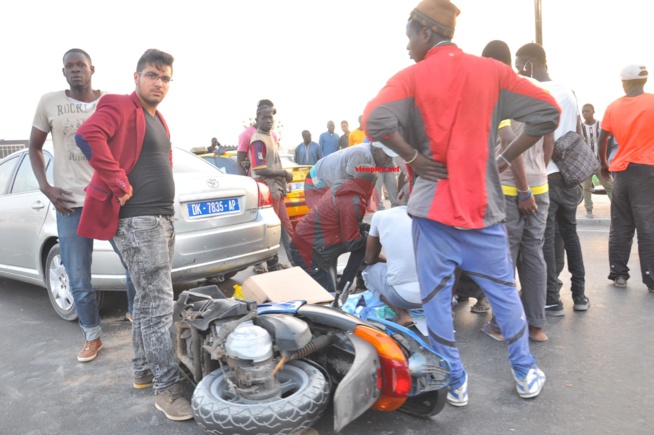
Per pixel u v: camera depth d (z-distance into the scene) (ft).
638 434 8.29
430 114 8.21
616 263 16.06
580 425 8.62
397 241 11.39
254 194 16.24
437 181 8.47
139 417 9.64
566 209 13.42
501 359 11.37
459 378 9.21
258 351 7.63
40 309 16.58
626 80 15.57
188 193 14.23
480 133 8.25
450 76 8.14
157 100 9.42
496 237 8.76
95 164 8.66
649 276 15.35
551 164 13.09
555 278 13.50
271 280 11.43
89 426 9.39
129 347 13.06
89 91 12.46
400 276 11.43
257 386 7.73
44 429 9.35
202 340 9.00
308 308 9.14
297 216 24.94
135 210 9.25
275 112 19.47
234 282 18.83
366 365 7.80
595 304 14.60
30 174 16.57
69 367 12.00
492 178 8.59
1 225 17.06
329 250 13.91
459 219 8.32
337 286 14.70
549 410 9.13
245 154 21.39
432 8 8.52
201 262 14.42
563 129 13.10
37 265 15.92
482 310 14.38
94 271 13.89
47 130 12.25
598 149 17.17
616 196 15.76
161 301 9.48
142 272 9.34
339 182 13.87
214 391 7.99
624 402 9.27
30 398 10.57
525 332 9.32
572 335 12.41
